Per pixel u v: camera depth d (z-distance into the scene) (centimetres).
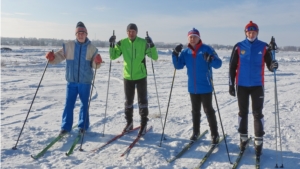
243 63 385
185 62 433
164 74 1595
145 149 421
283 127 539
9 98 806
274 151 416
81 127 474
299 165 368
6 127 511
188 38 420
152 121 586
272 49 372
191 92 431
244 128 400
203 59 414
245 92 393
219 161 382
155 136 486
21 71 1573
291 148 428
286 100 846
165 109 713
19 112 643
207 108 428
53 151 407
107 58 2977
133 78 478
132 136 483
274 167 361
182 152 408
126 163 369
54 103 758
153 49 466
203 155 403
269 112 679
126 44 476
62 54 463
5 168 340
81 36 457
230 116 643
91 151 412
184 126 555
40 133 484
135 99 822
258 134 379
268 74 1623
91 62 469
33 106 713
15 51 3869
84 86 468
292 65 2431
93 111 675
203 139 469
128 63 476
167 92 995
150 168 355
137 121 587
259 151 379
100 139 466
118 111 671
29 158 378
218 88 1091
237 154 405
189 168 361
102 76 1445
